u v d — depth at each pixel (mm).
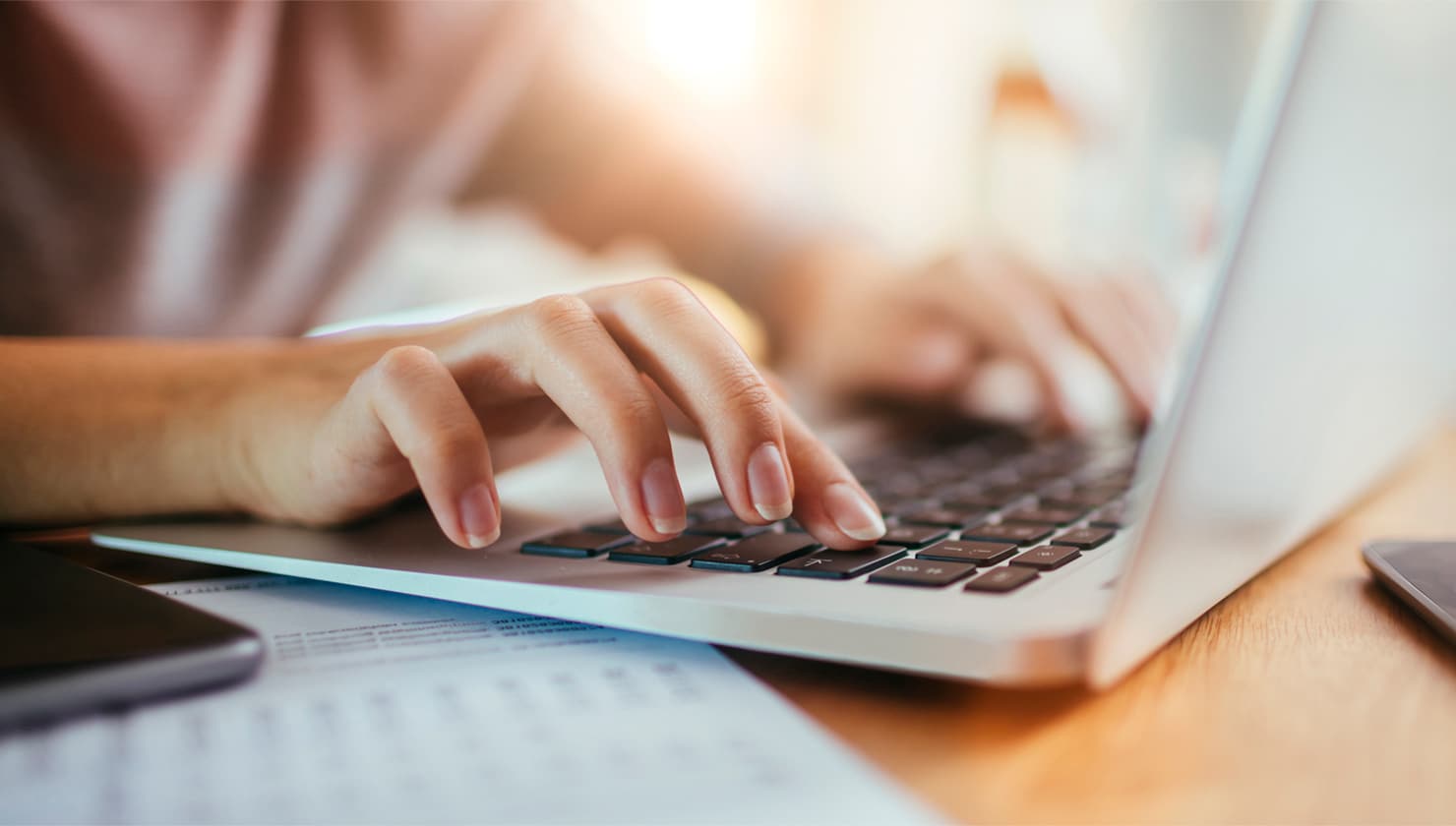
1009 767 269
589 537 451
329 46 1222
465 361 467
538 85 1482
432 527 504
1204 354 300
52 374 639
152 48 1048
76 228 1031
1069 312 1007
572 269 1536
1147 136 2111
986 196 1815
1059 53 1928
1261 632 381
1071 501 557
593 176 1517
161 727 288
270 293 1214
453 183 1420
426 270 1428
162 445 581
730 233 1447
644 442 402
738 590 347
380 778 255
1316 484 476
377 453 465
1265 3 2014
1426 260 521
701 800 243
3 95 973
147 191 1071
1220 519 354
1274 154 297
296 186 1224
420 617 407
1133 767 268
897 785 256
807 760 265
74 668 290
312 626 394
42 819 235
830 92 1966
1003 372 1004
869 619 303
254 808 240
